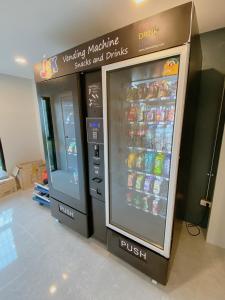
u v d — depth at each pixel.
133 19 1.44
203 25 1.52
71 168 1.92
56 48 2.00
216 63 1.65
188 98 1.07
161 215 1.32
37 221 2.23
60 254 1.68
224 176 1.62
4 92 3.12
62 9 1.28
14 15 1.34
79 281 1.41
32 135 3.63
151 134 1.28
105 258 1.63
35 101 3.61
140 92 1.29
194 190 2.01
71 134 1.82
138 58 1.06
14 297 1.29
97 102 1.42
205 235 1.92
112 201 1.54
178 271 1.49
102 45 1.22
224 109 1.66
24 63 2.50
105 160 1.41
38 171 3.41
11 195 3.00
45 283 1.40
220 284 1.38
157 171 1.29
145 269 1.39
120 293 1.31
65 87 1.56
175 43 0.92
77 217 1.86
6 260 1.62
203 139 1.84
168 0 1.19
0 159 3.27
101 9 1.28
